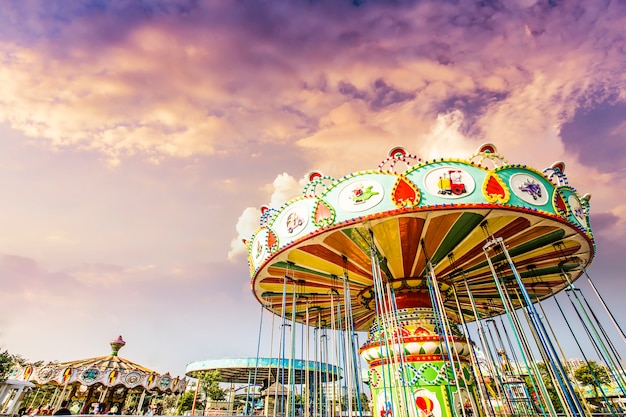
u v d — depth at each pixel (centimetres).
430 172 944
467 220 979
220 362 2900
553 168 1080
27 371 2077
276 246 1102
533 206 926
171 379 2491
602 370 2953
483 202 896
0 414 894
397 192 937
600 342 1029
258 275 1269
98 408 2195
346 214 969
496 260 1202
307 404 1248
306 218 1042
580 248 1148
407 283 1256
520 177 953
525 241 1089
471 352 970
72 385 2381
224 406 3394
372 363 1224
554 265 1256
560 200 990
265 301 1512
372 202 952
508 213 927
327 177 1080
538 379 848
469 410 1054
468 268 1248
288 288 1406
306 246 1093
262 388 3222
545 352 834
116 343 2642
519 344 875
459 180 926
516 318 1017
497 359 1390
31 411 2019
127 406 2972
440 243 1093
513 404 1273
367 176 991
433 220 980
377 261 972
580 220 1057
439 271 1252
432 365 1087
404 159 998
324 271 1270
